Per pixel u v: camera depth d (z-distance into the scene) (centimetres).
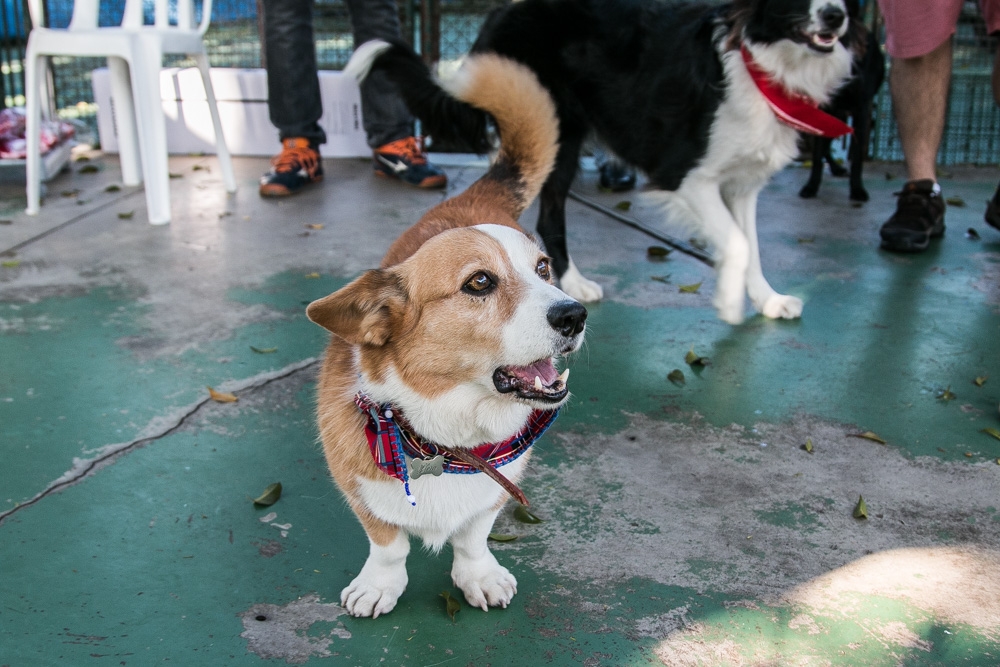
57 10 341
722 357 171
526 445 110
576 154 192
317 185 279
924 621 111
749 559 120
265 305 190
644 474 137
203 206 256
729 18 170
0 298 190
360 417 107
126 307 188
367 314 101
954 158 316
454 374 103
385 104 272
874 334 180
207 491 131
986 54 321
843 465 139
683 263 219
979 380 160
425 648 107
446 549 124
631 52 182
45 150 282
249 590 115
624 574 118
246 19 350
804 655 106
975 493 132
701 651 107
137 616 110
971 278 207
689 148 178
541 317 99
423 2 308
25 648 106
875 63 252
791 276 209
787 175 299
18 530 123
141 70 231
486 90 143
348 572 118
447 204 139
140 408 151
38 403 152
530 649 107
